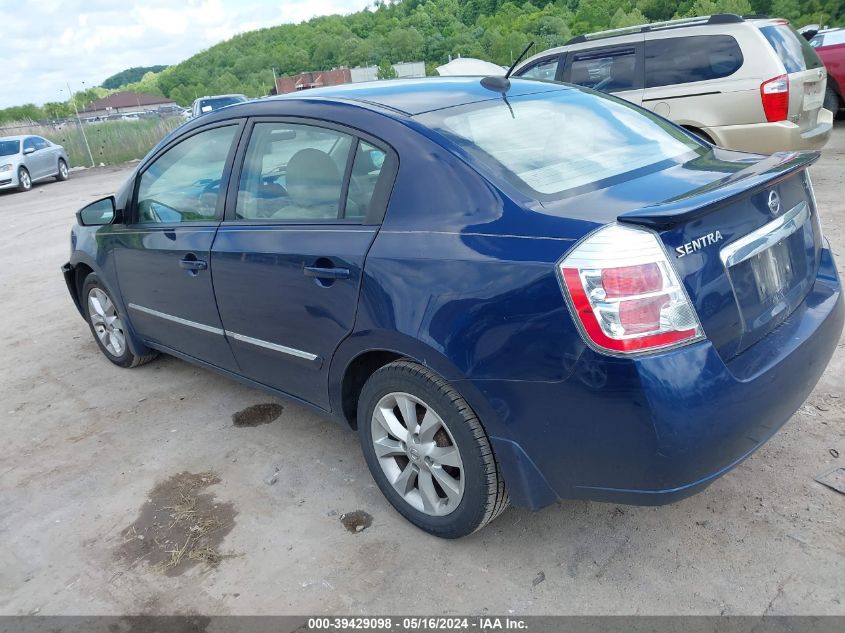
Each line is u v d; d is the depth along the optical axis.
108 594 2.66
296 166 3.02
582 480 2.26
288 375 3.23
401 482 2.81
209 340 3.66
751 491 2.85
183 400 4.30
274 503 3.14
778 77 6.50
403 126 2.69
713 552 2.54
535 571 2.56
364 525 2.92
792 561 2.46
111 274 4.34
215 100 20.80
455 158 2.51
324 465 3.41
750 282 2.33
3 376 5.01
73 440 3.94
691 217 2.03
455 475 2.66
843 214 6.41
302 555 2.77
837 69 11.29
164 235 3.73
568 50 7.71
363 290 2.62
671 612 2.30
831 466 2.94
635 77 7.21
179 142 3.76
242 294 3.23
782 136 6.62
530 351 2.18
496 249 2.27
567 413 2.17
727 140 6.85
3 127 26.02
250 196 3.26
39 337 5.79
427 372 2.53
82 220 4.30
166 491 3.32
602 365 2.05
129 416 4.16
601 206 2.26
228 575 2.70
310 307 2.88
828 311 2.65
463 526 2.62
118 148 26.55
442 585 2.54
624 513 2.82
